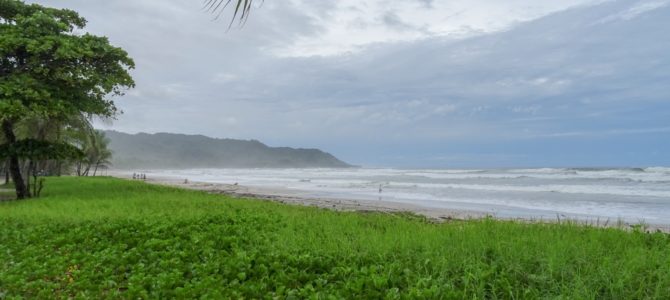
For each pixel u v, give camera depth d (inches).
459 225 438.3
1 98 773.3
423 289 213.3
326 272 270.7
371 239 341.1
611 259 258.7
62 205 646.5
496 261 270.4
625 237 348.2
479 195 1414.9
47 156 888.9
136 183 1350.9
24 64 864.3
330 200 1197.7
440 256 277.7
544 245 299.3
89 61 902.4
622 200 1194.0
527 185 1898.4
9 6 874.8
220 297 215.0
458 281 241.8
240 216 521.7
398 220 526.3
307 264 279.3
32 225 461.1
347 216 545.6
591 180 2124.8
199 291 228.4
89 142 1227.2
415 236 344.5
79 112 947.3
